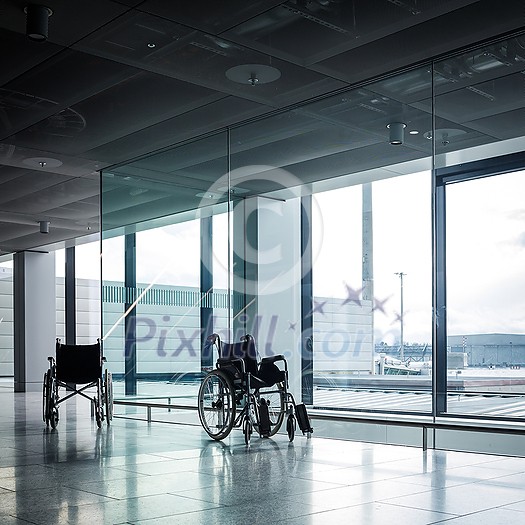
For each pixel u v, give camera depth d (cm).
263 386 655
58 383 769
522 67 557
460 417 601
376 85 629
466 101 597
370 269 646
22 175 890
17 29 516
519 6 487
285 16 502
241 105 685
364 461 521
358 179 657
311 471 477
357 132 657
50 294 1456
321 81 629
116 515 347
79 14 495
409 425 592
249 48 555
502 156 593
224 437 646
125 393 827
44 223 1124
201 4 483
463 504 371
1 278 1449
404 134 630
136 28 518
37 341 1438
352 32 528
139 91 638
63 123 709
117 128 731
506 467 493
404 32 529
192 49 557
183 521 335
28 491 409
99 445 616
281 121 707
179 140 784
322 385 666
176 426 760
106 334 863
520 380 619
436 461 523
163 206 809
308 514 349
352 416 643
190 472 474
